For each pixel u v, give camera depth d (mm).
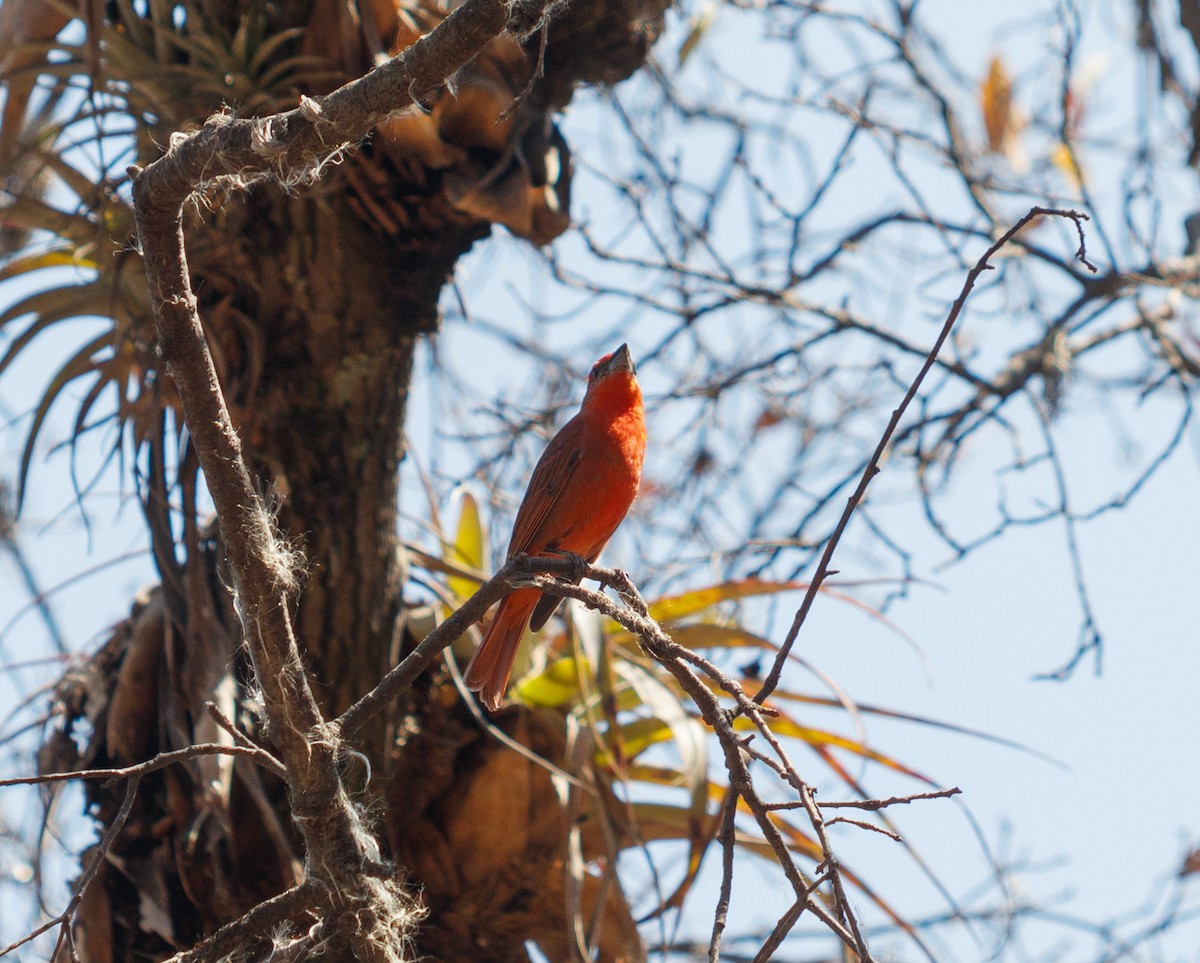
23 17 10344
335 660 9875
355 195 10055
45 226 10836
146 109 10039
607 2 10484
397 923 6730
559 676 10945
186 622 9844
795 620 6258
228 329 10094
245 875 9648
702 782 9828
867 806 5578
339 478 10008
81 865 10250
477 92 9867
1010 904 11180
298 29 9812
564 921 10336
